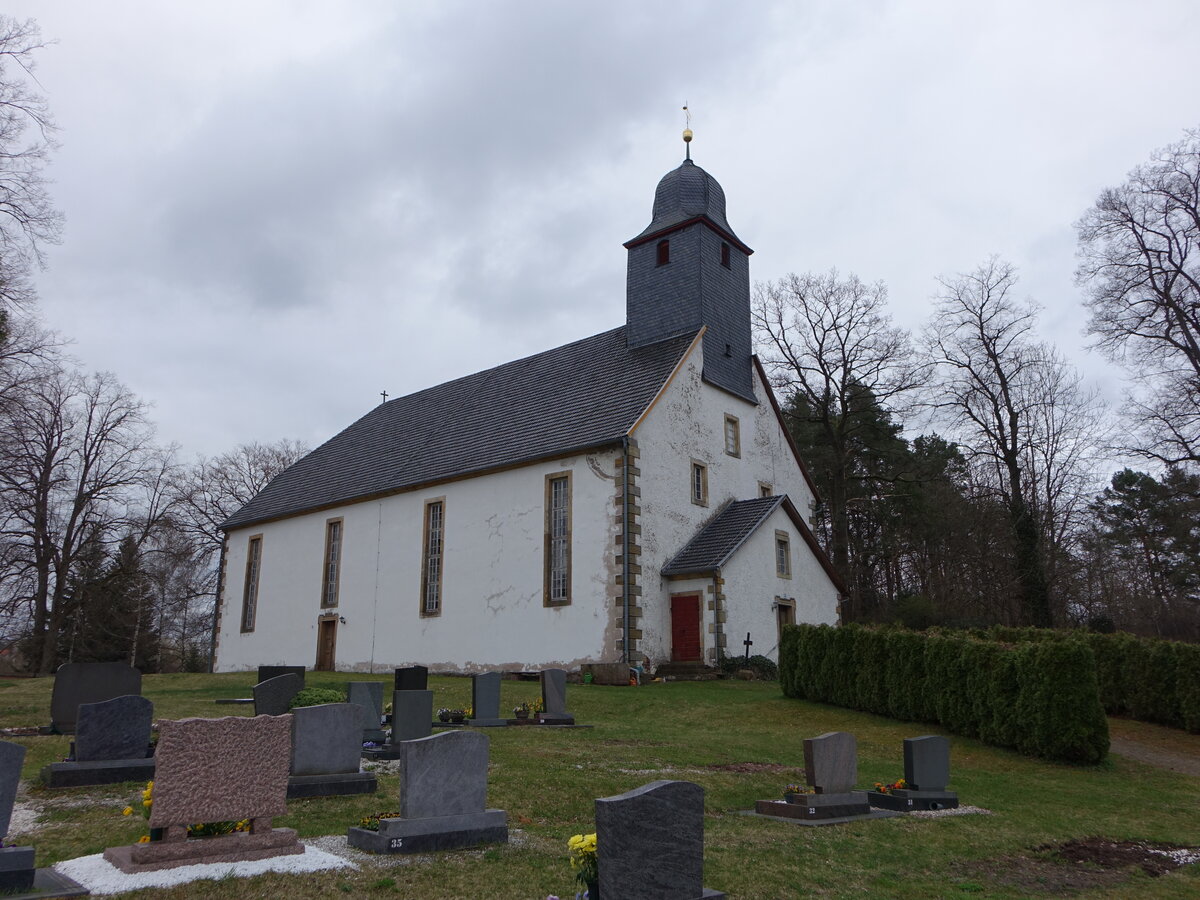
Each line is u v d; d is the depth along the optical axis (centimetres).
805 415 4450
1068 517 4381
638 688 2269
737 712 1956
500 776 1151
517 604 2703
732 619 2559
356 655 3209
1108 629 4022
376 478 3416
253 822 776
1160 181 3334
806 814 1056
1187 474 3819
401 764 821
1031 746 1627
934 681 1819
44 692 2166
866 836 995
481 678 1705
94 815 892
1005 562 4253
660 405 2698
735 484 3006
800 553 2966
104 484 4050
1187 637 4097
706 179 3175
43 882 655
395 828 796
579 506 2620
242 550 3984
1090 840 1067
